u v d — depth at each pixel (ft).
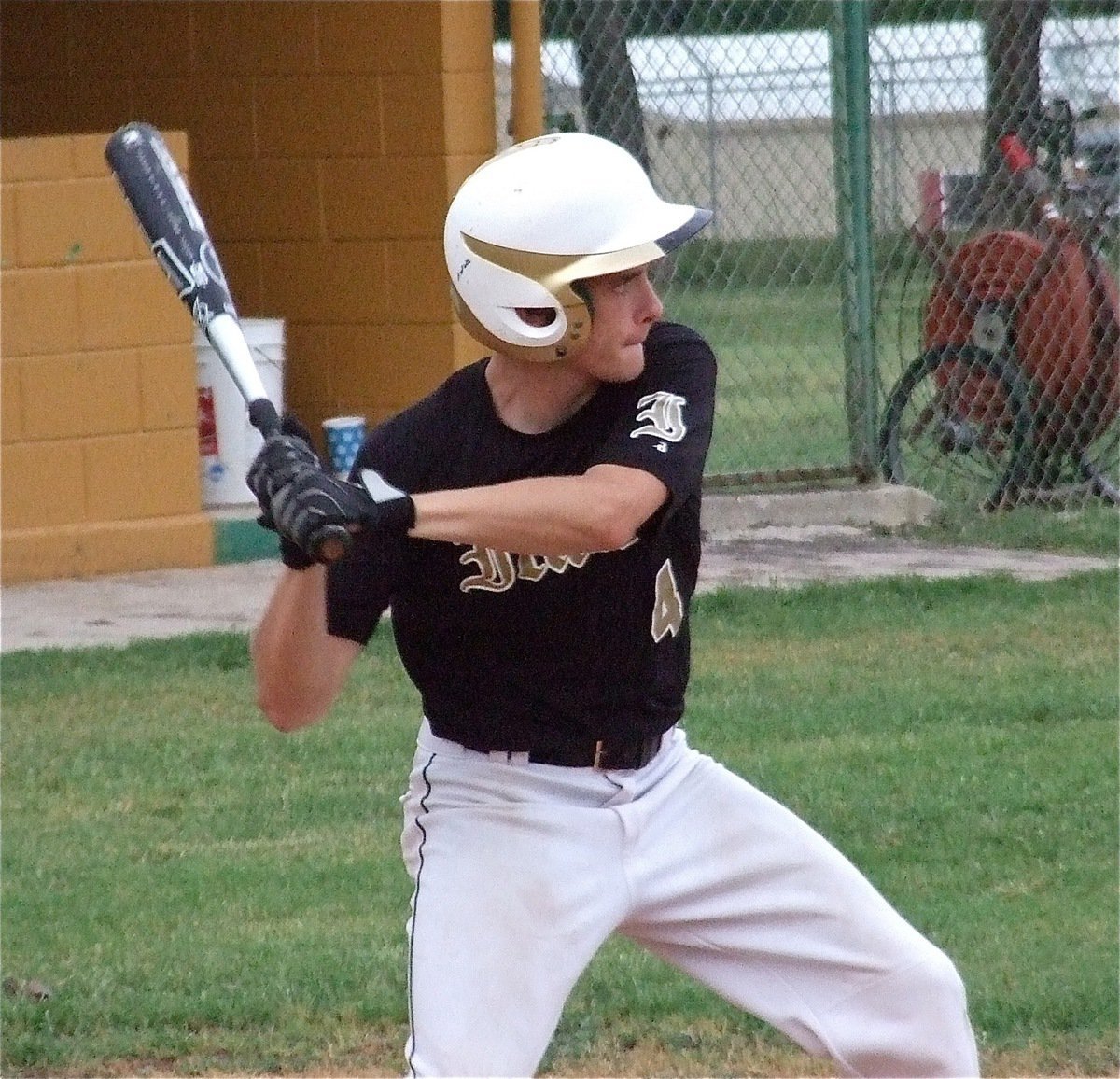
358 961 62.28
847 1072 42.34
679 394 38.01
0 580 121.19
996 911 66.08
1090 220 135.03
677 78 139.64
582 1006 59.52
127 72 145.48
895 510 133.49
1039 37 137.90
